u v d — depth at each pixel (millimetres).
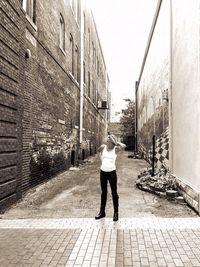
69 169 16328
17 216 6465
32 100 9750
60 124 14344
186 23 7781
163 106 13320
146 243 4703
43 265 3955
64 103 15320
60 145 14344
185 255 4230
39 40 10547
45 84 11469
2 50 6660
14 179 7551
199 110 6449
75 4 19141
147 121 21875
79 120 20656
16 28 7602
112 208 7148
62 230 5391
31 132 9625
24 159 8867
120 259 4113
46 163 11641
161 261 4035
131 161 22891
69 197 8539
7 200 7070
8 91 7012
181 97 8305
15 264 3994
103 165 6199
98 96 35906
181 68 8352
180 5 8531
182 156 8062
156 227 5523
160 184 8828
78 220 6062
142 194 8859
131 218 6176
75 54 19703
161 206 7301
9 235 5156
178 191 8211
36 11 10227
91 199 8273
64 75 15250
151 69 19328
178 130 8641
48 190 9641
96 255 4258
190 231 5273
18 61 7723
